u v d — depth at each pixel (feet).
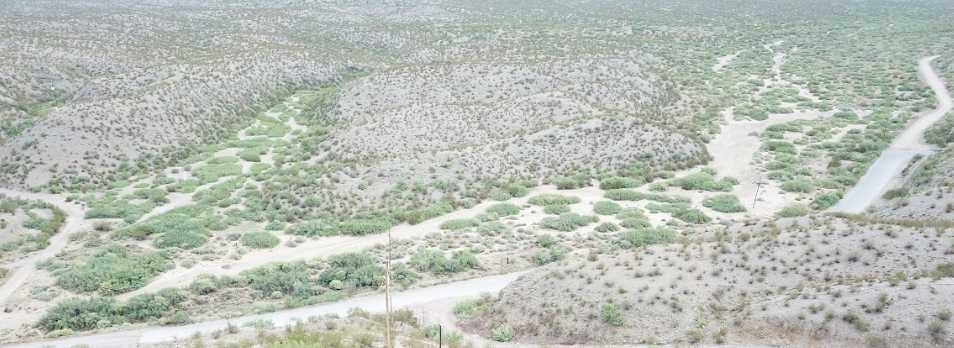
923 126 281.74
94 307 128.47
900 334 88.63
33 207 202.39
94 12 584.40
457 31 543.80
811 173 229.04
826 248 117.08
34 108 317.83
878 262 110.11
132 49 427.33
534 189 223.71
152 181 238.68
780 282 110.73
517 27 559.79
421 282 148.77
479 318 124.67
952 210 149.28
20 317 127.65
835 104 330.75
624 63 382.42
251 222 193.88
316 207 203.41
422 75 350.64
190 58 415.44
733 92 358.64
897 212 162.91
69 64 379.55
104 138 256.52
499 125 285.43
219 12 607.37
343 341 97.76
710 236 139.23
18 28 443.73
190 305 136.67
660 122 288.71
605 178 226.17
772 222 139.95
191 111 302.25
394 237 180.75
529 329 113.80
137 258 157.17
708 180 222.48
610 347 101.96
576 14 644.27
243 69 371.76
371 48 516.73
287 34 534.37
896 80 371.97
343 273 150.41
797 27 573.33
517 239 177.17
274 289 144.66
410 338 107.14
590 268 125.59
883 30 524.93
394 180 219.00
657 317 106.01
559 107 292.81
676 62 431.84
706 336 99.66
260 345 100.94
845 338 91.20
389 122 284.82
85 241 176.04
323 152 273.54
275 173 244.22
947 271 101.09
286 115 339.77
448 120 287.89
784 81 389.39
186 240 173.06
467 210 203.62
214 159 264.52
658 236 169.68
